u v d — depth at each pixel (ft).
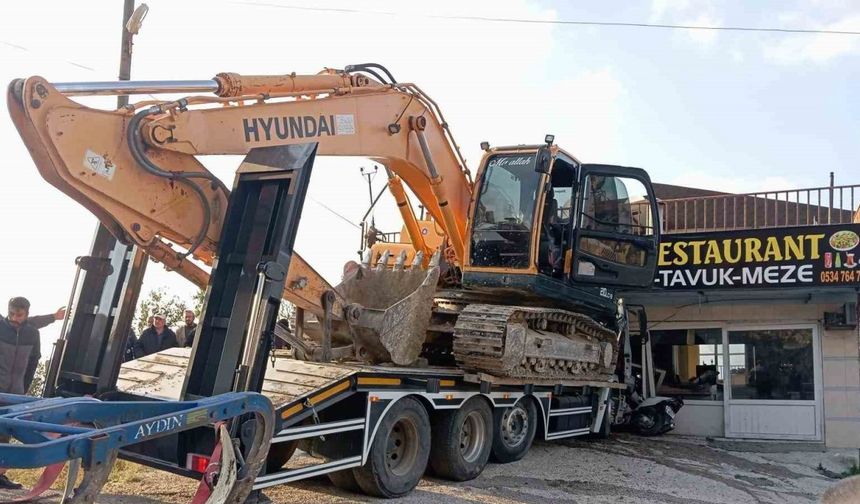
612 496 25.81
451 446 26.45
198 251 21.39
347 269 30.94
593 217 33.68
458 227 32.24
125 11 44.37
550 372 31.12
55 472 19.75
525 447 31.50
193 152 20.72
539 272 31.22
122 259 22.15
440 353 31.42
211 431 18.54
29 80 17.80
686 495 26.89
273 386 21.52
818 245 40.22
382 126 27.61
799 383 43.27
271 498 22.52
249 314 18.81
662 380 46.78
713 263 42.73
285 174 19.77
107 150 19.16
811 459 37.78
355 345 26.66
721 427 44.83
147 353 34.55
